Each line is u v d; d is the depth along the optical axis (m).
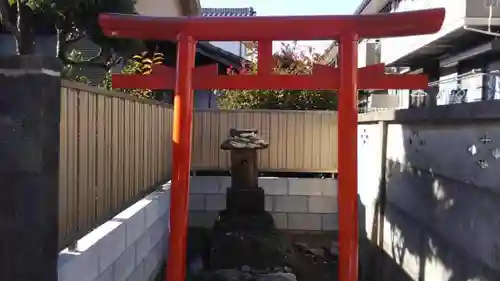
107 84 5.74
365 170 5.49
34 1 4.87
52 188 2.00
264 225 5.18
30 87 1.95
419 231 3.51
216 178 6.11
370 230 5.17
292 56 7.83
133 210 3.56
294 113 6.21
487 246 2.33
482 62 8.71
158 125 4.80
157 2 10.02
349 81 3.28
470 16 7.66
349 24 3.27
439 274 3.06
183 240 3.42
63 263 2.16
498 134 2.20
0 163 1.95
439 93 10.74
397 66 12.08
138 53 6.52
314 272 4.92
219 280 4.38
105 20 3.39
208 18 3.38
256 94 6.69
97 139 2.88
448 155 2.91
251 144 5.28
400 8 11.38
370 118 5.11
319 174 6.30
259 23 3.32
